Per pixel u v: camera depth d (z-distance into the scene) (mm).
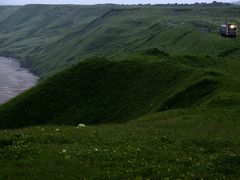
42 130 39094
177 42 176875
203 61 94125
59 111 81062
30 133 36531
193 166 24703
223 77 73188
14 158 28062
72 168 25406
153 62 90375
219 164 24609
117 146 31281
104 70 91062
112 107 79688
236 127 40875
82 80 88688
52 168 25500
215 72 76562
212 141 33312
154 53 100188
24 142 32406
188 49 156250
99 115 78188
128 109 76625
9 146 30969
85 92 85625
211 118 46094
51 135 34594
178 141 33344
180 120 46250
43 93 85125
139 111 73750
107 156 27844
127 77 87562
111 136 35688
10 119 79062
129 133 37719
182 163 25844
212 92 65938
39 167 25828
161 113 56031
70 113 80250
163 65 87312
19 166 26281
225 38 154250
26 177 24141
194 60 94250
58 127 42938
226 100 55812
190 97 67500
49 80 89250
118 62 93250
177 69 83438
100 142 32844
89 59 96125
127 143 32344
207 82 69938
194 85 69688
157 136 35812
